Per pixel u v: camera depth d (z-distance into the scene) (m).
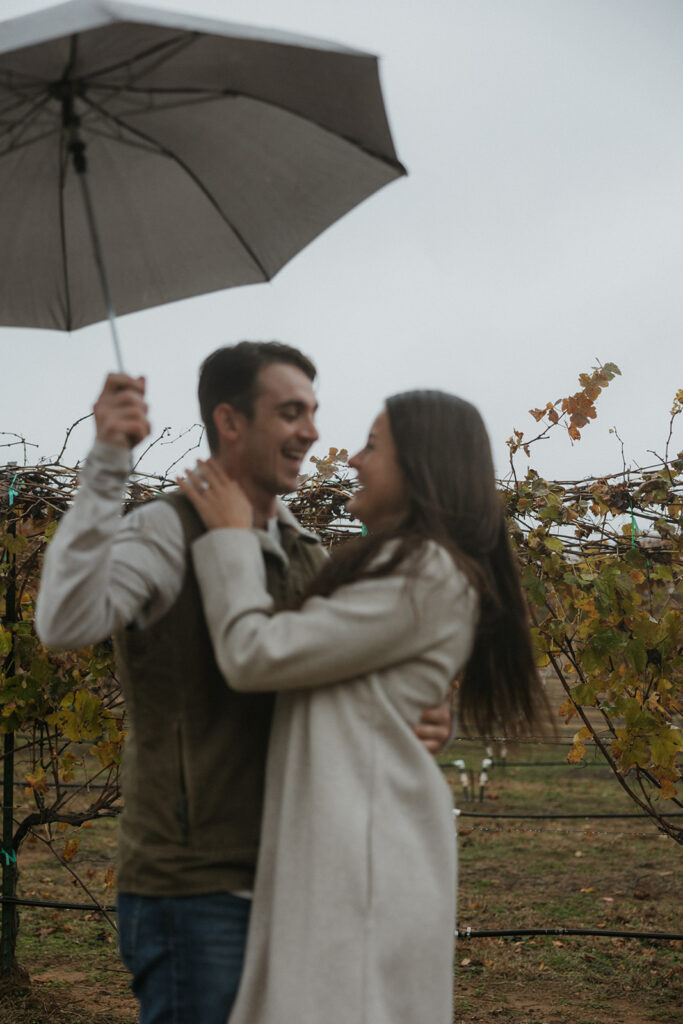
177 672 1.85
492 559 2.11
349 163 2.05
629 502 4.32
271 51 1.79
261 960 1.76
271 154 2.06
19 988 4.95
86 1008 4.73
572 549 4.34
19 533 4.59
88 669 4.50
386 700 1.81
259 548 1.90
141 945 1.82
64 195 2.04
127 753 1.95
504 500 4.20
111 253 2.15
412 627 1.81
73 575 1.64
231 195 2.12
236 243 2.20
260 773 1.90
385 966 1.69
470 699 2.15
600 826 10.38
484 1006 4.97
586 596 4.18
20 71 1.72
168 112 1.95
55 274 2.14
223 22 1.69
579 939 6.24
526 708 2.12
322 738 1.78
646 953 5.94
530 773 14.52
